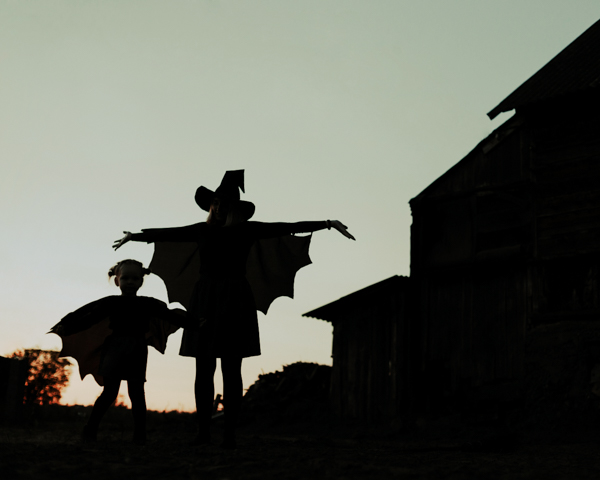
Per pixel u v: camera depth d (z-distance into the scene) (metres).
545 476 2.94
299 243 5.29
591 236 13.48
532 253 14.09
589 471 3.33
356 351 17.23
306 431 16.14
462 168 15.68
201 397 4.76
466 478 2.80
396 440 13.07
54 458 3.19
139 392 5.08
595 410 12.38
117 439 5.86
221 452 3.99
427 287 15.59
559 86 14.68
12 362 11.77
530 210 14.37
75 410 14.88
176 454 3.79
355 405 16.84
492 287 14.58
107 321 5.59
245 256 4.92
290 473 2.83
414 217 16.12
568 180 14.02
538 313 13.70
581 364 12.80
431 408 14.95
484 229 14.96
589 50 15.89
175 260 5.37
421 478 2.75
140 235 4.98
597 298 13.22
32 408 13.45
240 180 5.05
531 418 13.05
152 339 5.55
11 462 2.86
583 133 14.07
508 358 13.90
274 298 5.27
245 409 19.19
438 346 15.05
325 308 17.91
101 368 5.10
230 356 4.69
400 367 15.67
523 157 14.80
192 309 4.80
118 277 5.40
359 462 3.47
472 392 14.24
